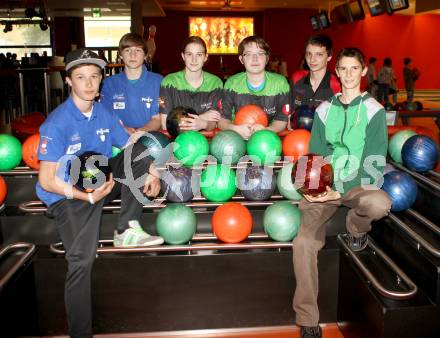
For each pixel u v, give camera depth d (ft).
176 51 62.75
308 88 12.35
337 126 8.48
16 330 7.19
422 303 6.77
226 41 62.95
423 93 62.85
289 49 62.54
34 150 9.82
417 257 7.39
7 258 8.02
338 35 63.31
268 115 11.50
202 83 11.45
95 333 8.28
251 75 11.08
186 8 60.59
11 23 44.09
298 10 61.57
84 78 7.56
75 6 40.75
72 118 7.86
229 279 8.28
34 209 8.99
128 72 11.84
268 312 8.45
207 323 8.40
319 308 8.65
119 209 9.10
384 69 43.21
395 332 6.67
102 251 8.09
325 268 8.53
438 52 65.62
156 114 11.96
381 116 8.10
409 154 10.07
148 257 8.09
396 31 64.44
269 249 8.35
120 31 54.44
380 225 9.04
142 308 8.25
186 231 8.19
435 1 38.99
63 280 8.11
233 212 8.32
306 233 7.86
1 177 9.26
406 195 8.78
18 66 29.14
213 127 11.10
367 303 7.17
